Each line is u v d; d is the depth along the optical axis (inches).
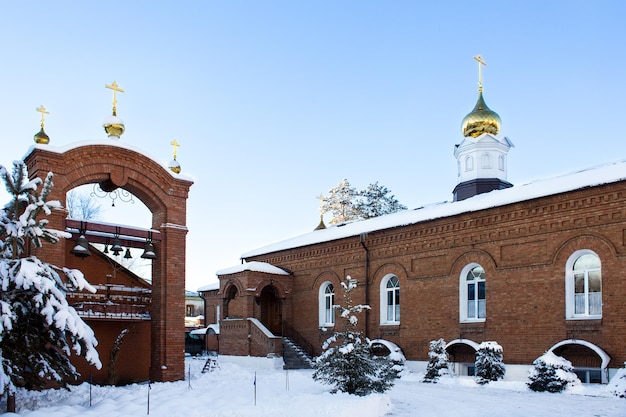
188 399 592.7
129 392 666.2
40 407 585.9
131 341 860.0
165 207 842.2
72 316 540.4
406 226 1119.6
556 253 888.9
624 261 809.5
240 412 541.3
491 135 1325.0
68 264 847.1
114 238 791.7
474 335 986.1
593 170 917.2
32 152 735.1
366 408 586.2
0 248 576.7
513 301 936.9
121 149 797.2
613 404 669.9
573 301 872.9
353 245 1242.0
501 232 969.5
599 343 826.2
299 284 1379.2
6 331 517.7
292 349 1286.9
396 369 1037.2
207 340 1790.1
